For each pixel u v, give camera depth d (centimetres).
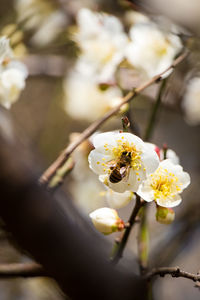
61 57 62
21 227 33
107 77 45
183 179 35
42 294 51
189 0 56
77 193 53
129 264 39
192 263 55
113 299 34
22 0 56
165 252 51
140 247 39
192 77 55
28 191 33
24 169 33
